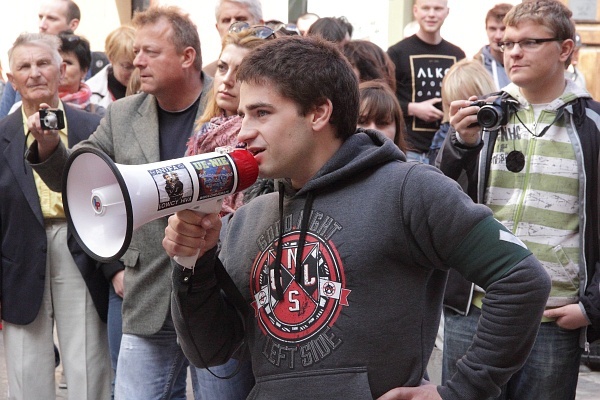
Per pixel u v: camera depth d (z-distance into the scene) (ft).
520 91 14.34
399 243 8.56
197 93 15.70
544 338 13.93
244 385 13.03
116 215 8.10
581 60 29.66
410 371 8.66
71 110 17.93
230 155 8.45
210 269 9.12
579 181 13.91
